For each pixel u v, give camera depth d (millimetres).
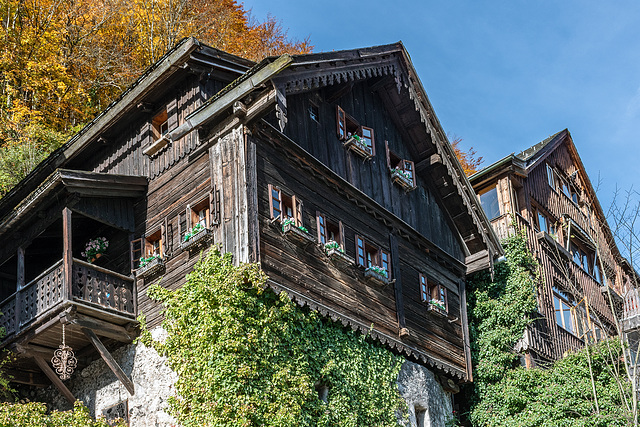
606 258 27969
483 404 19625
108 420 14625
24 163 21438
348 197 16938
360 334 15719
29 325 14625
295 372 13484
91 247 16453
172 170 15703
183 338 13461
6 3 25344
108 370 15250
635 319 22359
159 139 16031
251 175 14062
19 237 16031
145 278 15203
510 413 19312
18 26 25562
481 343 20438
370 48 17844
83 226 17156
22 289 15312
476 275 21750
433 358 18016
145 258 15320
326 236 15875
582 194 29500
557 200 26656
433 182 20891
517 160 23406
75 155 17969
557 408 18594
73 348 15742
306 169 15805
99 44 27641
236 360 12695
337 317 15031
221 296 13078
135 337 14820
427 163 20375
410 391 16719
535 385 19469
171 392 13656
